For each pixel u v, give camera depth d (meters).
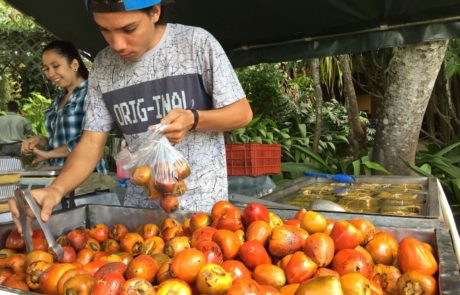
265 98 9.32
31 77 10.38
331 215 1.71
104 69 2.08
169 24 1.99
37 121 9.23
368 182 3.61
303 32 5.00
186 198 1.98
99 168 3.69
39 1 5.03
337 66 9.11
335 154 9.16
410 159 4.81
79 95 3.53
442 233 1.42
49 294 1.23
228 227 1.52
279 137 8.10
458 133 7.66
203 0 4.44
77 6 4.99
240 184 4.08
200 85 1.97
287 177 6.19
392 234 1.55
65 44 3.60
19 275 1.39
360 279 1.07
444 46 4.46
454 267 1.11
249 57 5.58
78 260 1.52
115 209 1.95
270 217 1.59
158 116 2.01
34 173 2.79
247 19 4.86
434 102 7.38
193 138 1.98
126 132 2.13
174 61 1.95
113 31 1.67
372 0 4.08
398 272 1.28
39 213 1.59
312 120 9.66
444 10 4.04
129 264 1.24
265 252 1.33
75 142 3.54
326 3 4.29
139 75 1.99
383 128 4.87
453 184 4.83
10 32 9.65
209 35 1.93
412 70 4.54
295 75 10.85
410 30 4.35
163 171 1.68
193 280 1.18
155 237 1.58
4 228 1.73
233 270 1.24
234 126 1.91
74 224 1.94
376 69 7.78
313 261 1.26
